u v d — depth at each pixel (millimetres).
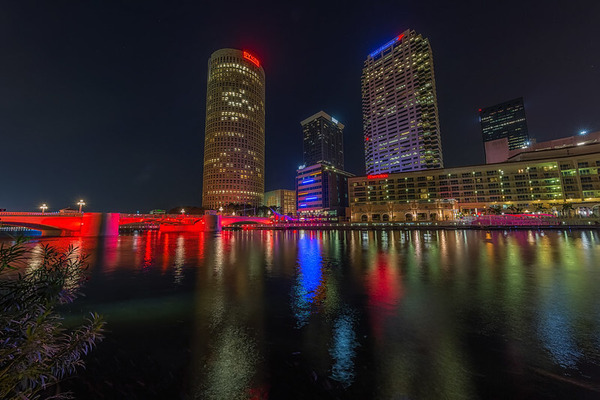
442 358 5293
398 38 164750
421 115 149125
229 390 4359
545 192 99438
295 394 4234
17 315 2223
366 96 178250
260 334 6633
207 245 37656
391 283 12000
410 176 124125
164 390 4328
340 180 176125
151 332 6781
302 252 26500
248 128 192375
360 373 4824
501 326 6836
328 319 7613
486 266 16062
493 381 4484
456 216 107500
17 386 2156
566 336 6203
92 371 4879
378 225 87000
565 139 110500
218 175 178875
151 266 18125
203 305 9133
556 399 3992
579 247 26281
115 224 67375
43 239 51750
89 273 15500
